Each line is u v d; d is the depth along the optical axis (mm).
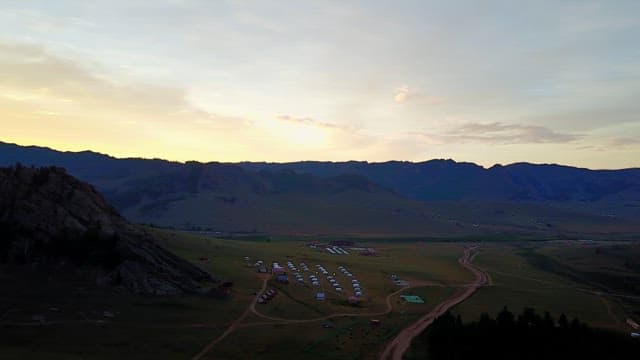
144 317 155250
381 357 136750
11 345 127500
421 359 136875
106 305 159375
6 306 148375
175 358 127875
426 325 169500
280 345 141375
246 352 135125
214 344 139375
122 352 128750
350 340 149250
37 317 144625
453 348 142250
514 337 147375
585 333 152875
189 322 155750
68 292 163125
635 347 154250
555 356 144250
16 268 169750
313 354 135875
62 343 131125
